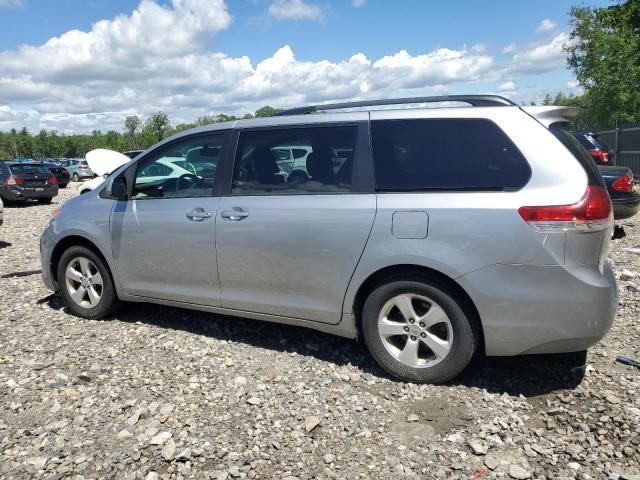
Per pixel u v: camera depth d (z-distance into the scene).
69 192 23.84
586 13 21.14
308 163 3.86
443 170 3.46
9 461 2.90
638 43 22.02
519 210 3.19
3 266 7.66
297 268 3.84
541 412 3.24
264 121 4.10
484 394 3.44
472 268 3.28
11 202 18.02
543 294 3.19
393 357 3.65
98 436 3.12
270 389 3.62
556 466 2.74
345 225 3.62
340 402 3.42
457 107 3.56
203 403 3.46
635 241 7.93
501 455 2.85
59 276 5.12
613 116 21.23
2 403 3.52
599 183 3.32
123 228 4.63
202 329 4.71
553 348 3.29
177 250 4.35
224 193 4.16
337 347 4.25
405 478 2.70
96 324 4.93
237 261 4.07
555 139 3.31
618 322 4.56
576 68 21.78
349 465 2.81
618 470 2.67
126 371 3.94
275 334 4.54
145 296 4.68
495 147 3.38
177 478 2.74
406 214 3.44
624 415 3.13
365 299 3.76
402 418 3.23
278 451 2.94
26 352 4.34
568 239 3.14
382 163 3.61
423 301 3.53
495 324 3.30
